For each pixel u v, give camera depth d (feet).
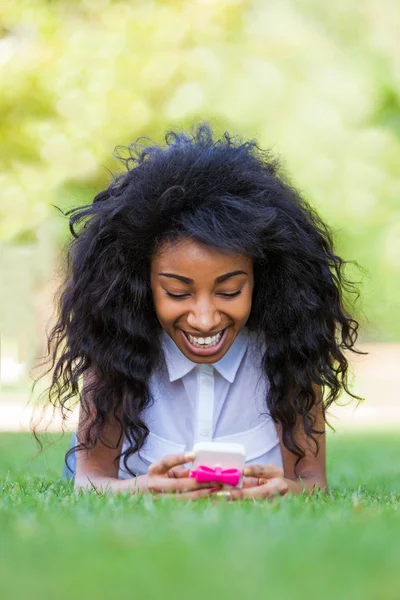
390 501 13.28
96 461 14.48
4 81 44.68
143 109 45.34
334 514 10.15
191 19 46.06
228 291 12.70
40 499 12.09
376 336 73.77
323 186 47.80
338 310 14.61
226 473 12.03
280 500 11.27
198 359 13.05
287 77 47.34
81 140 45.42
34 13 45.27
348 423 40.93
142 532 8.48
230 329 12.98
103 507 10.82
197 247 12.54
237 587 6.48
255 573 6.83
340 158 48.06
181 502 11.21
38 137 45.52
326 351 14.48
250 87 45.88
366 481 18.61
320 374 14.48
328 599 6.25
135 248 13.38
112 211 13.62
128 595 6.30
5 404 44.11
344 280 15.52
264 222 12.92
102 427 14.23
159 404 14.42
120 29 45.70
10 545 8.05
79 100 45.19
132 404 14.08
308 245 14.03
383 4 52.44
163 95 46.01
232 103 45.62
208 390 14.07
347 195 48.42
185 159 13.50
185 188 13.01
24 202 46.01
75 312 14.26
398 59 51.80
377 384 61.87
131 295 13.87
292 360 14.21
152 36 45.55
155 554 7.42
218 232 12.46
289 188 14.35
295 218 14.01
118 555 7.48
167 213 12.83
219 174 13.29
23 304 52.06
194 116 43.50
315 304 14.14
